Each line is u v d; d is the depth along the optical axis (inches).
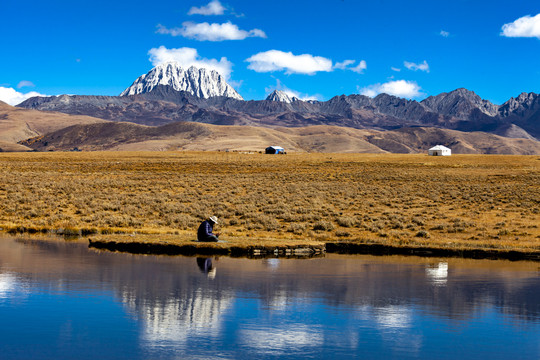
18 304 514.6
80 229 1176.2
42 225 1270.9
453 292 600.4
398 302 548.7
